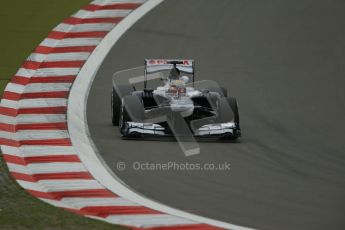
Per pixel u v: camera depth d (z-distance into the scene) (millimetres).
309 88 80938
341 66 86750
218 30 94938
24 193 53656
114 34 93062
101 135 67188
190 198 53406
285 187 55594
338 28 96312
